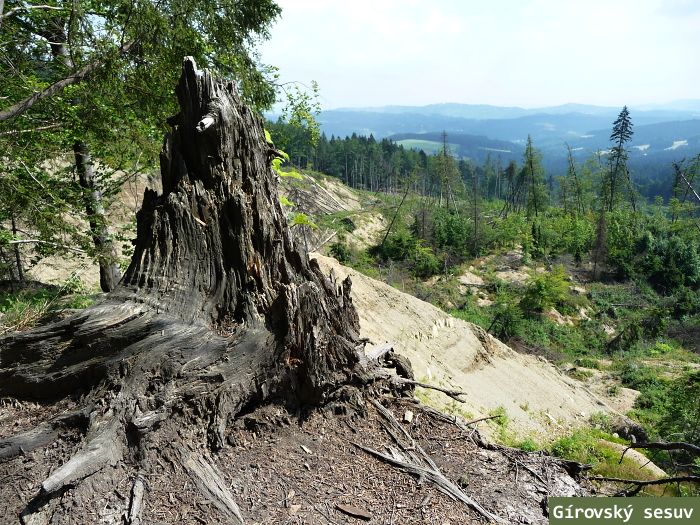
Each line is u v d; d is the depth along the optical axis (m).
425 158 124.44
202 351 4.50
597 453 14.16
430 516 4.27
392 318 16.73
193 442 4.32
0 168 8.28
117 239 11.68
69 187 10.48
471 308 40.31
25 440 3.88
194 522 3.71
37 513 3.45
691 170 64.12
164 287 4.66
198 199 4.87
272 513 3.98
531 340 35.72
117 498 3.70
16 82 8.92
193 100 4.90
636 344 37.88
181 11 9.46
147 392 4.23
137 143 10.08
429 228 59.25
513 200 85.00
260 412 4.87
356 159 116.38
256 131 5.39
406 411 5.82
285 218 5.57
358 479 4.59
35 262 11.03
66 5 8.90
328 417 5.26
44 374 4.41
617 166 69.12
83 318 4.38
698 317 42.56
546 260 54.34
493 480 4.97
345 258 46.03
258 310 4.97
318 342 5.14
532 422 16.30
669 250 51.03
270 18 12.05
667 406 24.06
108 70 8.67
